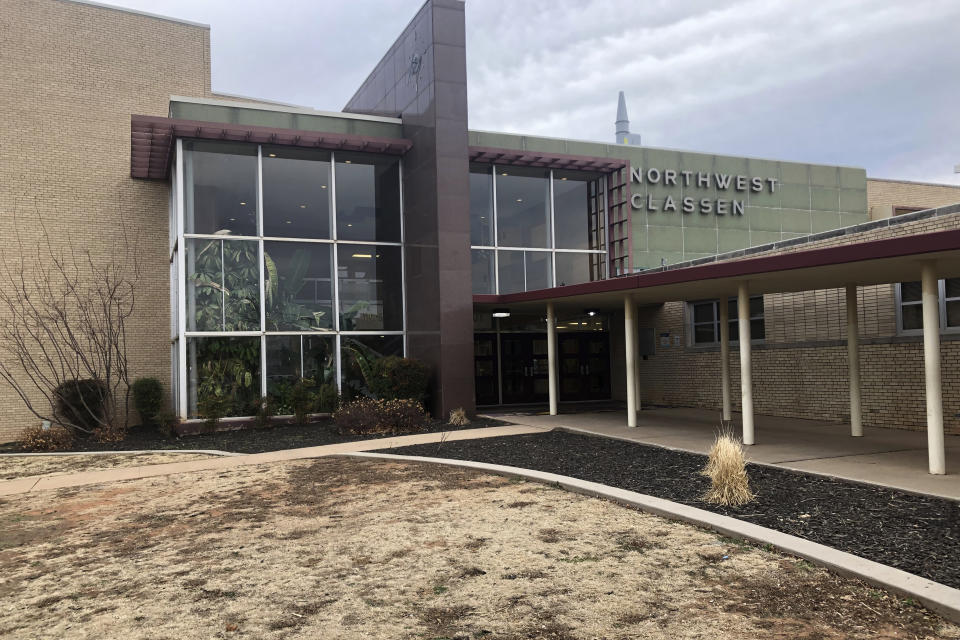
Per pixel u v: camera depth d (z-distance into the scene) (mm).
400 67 18953
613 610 4520
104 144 18359
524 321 20703
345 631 4332
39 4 17906
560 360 21062
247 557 5941
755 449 10570
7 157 17375
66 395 16656
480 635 4211
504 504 7578
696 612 4434
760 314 16312
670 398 19109
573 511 7160
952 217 11211
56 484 10055
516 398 20469
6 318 17125
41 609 4910
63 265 17703
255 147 16703
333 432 14703
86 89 18266
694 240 21516
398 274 18203
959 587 4617
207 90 19875
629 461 9977
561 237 19797
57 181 17797
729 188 22219
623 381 20891
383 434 14156
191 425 15352
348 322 17391
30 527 7453
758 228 22500
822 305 14523
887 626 4133
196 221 16031
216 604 4859
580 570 5305
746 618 4316
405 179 18250
